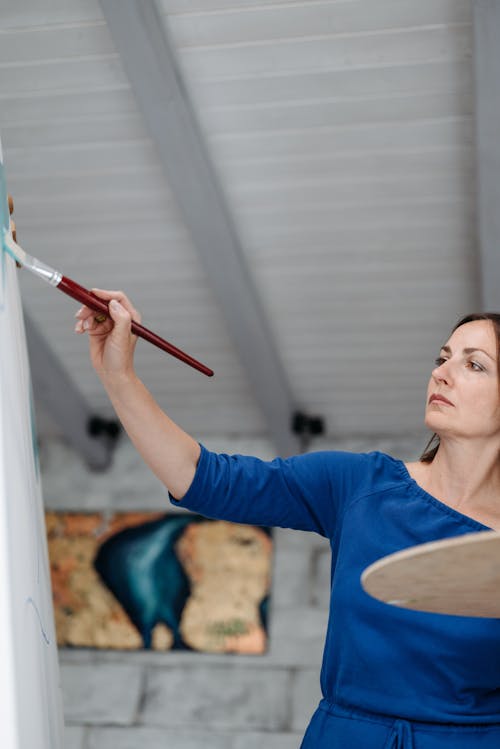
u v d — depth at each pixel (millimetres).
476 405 1408
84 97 3799
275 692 5793
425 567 1017
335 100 3732
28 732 1039
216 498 1435
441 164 3973
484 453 1413
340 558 1397
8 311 1169
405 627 1314
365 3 3348
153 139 3701
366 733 1303
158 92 3525
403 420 5973
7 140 4004
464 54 3488
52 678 1240
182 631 5945
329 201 4227
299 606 5945
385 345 5211
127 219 4414
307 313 4988
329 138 3900
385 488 1430
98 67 3666
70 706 5898
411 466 1496
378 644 1323
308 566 6020
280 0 3361
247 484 1443
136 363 5555
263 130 3891
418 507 1395
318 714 1372
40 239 4570
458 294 4742
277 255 4578
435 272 4605
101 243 4582
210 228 4121
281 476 1461
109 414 6137
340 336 5164
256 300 4867
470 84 3600
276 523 1481
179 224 4414
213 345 5348
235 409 6027
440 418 1421
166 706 5840
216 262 4324
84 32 3531
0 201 1214
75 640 6000
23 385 1236
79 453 6156
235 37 3512
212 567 6043
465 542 963
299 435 5938
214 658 5898
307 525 1482
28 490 1181
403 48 3502
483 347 1429
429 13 3363
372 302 4859
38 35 3557
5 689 992
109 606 6043
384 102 3723
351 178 4090
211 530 6109
